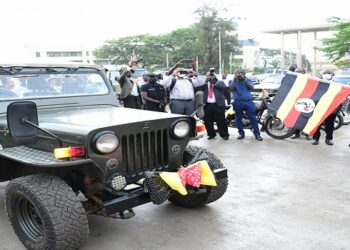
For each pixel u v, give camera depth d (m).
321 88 8.51
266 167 6.86
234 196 5.36
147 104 9.15
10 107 3.42
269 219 4.58
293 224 4.43
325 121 8.59
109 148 3.62
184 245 3.99
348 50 19.69
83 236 3.58
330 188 5.66
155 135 4.02
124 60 76.44
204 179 4.07
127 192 3.87
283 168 6.78
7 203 3.91
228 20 66.00
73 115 4.37
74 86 4.97
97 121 3.94
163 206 5.04
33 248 3.77
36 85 4.70
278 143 8.95
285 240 4.05
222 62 65.50
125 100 9.66
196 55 67.12
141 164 3.95
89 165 3.71
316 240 4.04
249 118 9.34
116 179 3.70
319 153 7.87
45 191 3.53
